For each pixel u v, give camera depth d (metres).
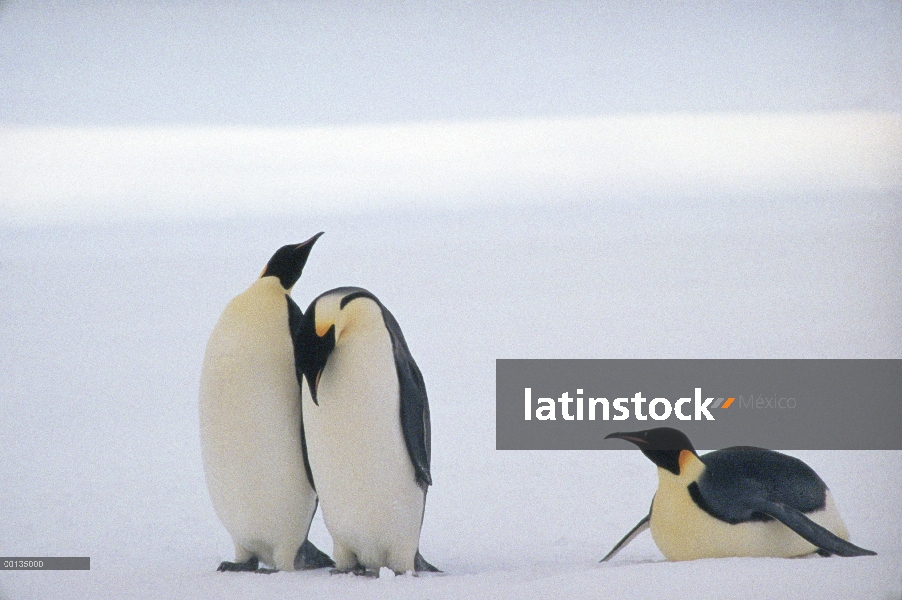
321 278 29.50
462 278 29.06
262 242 33.28
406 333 24.41
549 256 31.38
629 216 34.53
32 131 40.03
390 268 30.78
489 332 24.31
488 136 40.75
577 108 40.69
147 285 29.09
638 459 15.27
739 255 29.66
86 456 15.61
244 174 37.66
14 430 17.25
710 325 23.88
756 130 38.03
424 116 42.09
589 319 25.08
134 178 37.09
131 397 19.69
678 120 39.78
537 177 39.84
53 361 22.75
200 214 35.34
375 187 37.72
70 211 35.50
